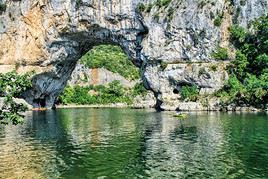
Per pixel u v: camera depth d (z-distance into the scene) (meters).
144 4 92.56
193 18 92.25
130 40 95.12
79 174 26.67
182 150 34.47
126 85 166.25
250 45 89.38
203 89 89.75
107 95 152.00
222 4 92.75
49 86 107.00
